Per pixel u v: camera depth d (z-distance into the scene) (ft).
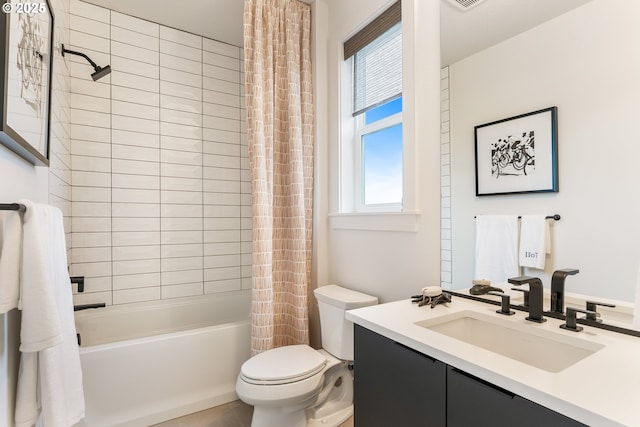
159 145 8.09
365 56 6.60
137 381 5.50
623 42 3.04
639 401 1.93
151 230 7.97
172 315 7.96
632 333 2.95
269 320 6.17
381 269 5.72
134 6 7.37
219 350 6.27
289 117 6.74
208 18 7.84
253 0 6.50
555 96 3.55
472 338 3.92
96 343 7.05
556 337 3.08
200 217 8.61
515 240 3.94
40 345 2.63
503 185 4.06
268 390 4.51
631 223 2.99
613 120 3.10
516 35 3.92
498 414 2.34
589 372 2.30
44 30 4.00
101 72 6.57
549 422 2.03
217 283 8.82
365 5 6.24
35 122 3.59
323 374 5.07
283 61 6.92
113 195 7.54
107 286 7.46
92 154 7.30
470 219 4.41
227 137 9.05
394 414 3.31
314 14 7.27
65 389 3.16
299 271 6.62
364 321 3.71
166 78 8.19
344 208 6.94
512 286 4.01
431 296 4.23
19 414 2.72
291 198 6.73
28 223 2.66
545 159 3.65
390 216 5.46
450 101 4.62
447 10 4.67
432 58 4.84
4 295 2.47
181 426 5.57
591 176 3.27
